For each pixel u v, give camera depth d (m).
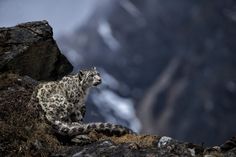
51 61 66.94
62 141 50.75
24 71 64.62
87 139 50.38
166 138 49.94
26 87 59.50
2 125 50.16
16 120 51.22
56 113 52.19
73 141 50.38
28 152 48.16
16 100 54.78
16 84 59.44
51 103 52.41
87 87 55.53
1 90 57.84
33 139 49.53
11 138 49.16
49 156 48.09
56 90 53.56
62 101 52.81
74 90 54.38
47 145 49.34
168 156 46.16
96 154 46.88
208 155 47.19
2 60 63.56
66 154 47.78
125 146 47.50
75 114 54.22
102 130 52.91
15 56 64.12
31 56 65.38
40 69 65.88
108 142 48.34
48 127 51.19
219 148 49.16
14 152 48.12
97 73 55.78
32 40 66.00
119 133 52.66
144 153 46.62
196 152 48.56
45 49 66.50
